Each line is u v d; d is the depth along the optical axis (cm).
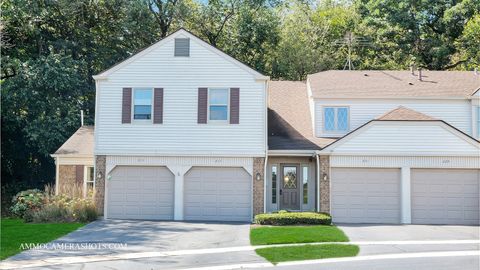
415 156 2189
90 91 3459
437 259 1419
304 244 1631
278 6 4322
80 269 1286
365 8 4409
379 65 4244
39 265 1325
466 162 2184
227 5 4053
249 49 3941
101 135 2273
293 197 2453
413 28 4097
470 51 3841
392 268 1304
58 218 2167
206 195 2267
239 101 2264
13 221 2181
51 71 3055
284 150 2308
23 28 3238
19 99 3052
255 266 1333
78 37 3578
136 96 2289
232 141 2255
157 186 2283
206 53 2286
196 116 2269
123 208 2278
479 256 1462
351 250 1533
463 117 2498
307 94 2800
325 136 2466
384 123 2206
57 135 3084
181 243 1650
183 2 4003
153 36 3809
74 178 2562
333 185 2228
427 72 2834
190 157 2258
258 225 2066
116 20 3634
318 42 4306
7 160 3388
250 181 2256
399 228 2022
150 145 2266
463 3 3791
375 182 2227
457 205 2202
